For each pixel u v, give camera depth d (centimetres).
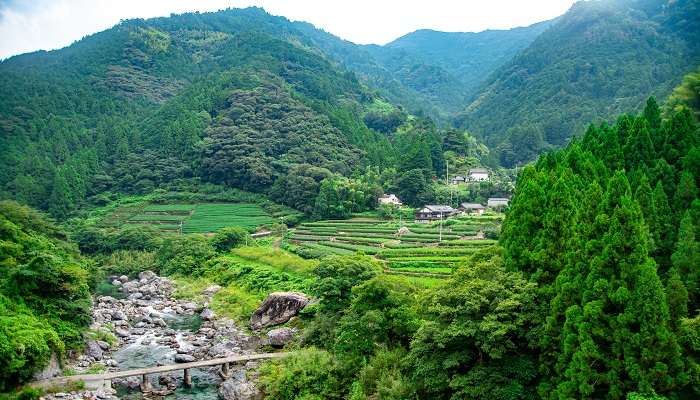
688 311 2888
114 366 5119
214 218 13712
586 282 2720
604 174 4150
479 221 11469
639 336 2445
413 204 14362
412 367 3500
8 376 3969
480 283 3102
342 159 16825
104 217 14175
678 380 2409
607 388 2605
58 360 4650
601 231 2855
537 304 3080
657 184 3566
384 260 8250
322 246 10338
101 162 17538
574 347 2658
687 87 6091
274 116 18875
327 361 4162
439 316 3158
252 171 15625
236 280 8706
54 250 7169
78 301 5341
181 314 7412
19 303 4766
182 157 17350
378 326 3916
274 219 13525
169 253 10669
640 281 2495
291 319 6103
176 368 4612
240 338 6025
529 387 2894
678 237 3200
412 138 19362
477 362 3045
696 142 4144
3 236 6469
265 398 4162
